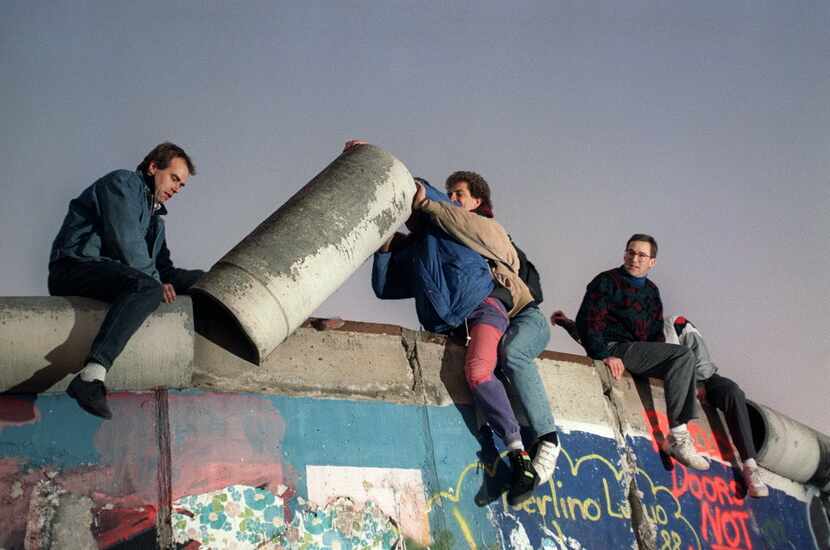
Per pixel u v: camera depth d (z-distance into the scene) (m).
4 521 4.72
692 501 7.31
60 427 5.00
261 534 5.25
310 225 5.80
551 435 6.33
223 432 5.39
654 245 7.59
